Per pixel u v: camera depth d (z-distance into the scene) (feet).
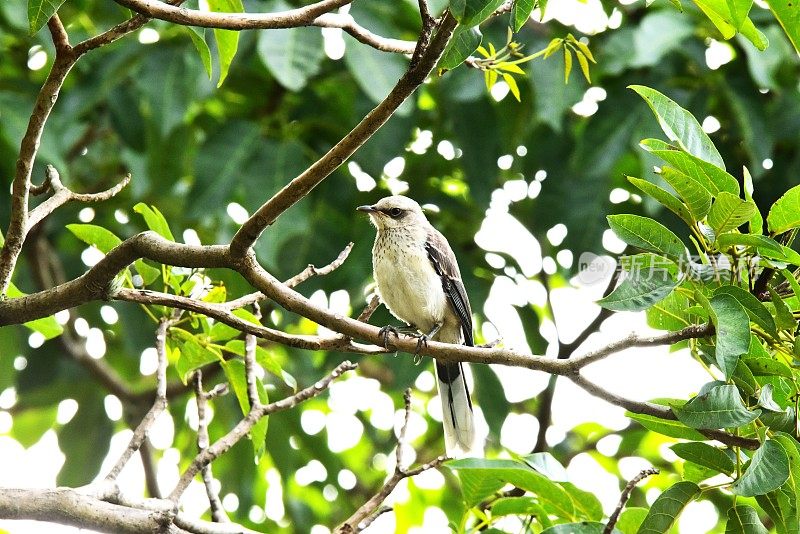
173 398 48.52
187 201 40.63
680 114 23.40
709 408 21.17
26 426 53.01
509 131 45.88
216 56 42.06
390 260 38.11
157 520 23.30
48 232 49.75
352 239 43.60
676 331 22.43
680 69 42.37
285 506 51.83
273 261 39.50
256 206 40.47
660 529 22.84
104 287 23.45
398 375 42.88
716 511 42.42
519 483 25.55
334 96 46.34
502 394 44.47
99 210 50.57
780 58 38.04
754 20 38.93
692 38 40.75
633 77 41.60
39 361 48.06
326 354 46.44
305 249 42.96
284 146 41.78
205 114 48.06
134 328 46.11
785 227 21.84
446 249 39.19
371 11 38.55
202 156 41.16
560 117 38.75
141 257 23.09
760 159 39.60
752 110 40.14
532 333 46.65
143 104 44.16
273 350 49.06
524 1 20.04
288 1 39.91
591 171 39.68
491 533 26.71
